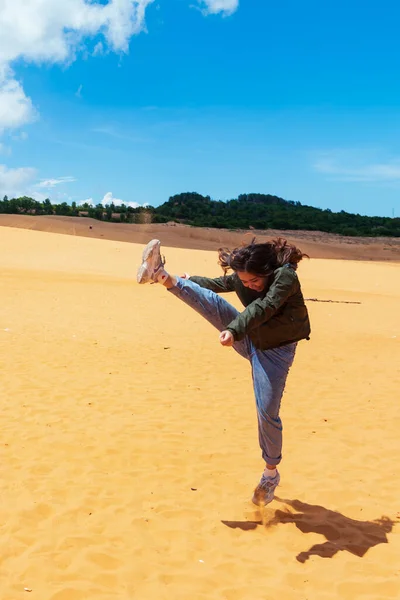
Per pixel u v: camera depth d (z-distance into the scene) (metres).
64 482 4.89
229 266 4.25
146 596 3.34
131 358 10.39
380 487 5.12
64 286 22.06
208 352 11.34
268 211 145.75
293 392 8.51
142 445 5.93
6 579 3.41
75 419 6.68
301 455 5.87
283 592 3.46
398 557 3.94
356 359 11.35
